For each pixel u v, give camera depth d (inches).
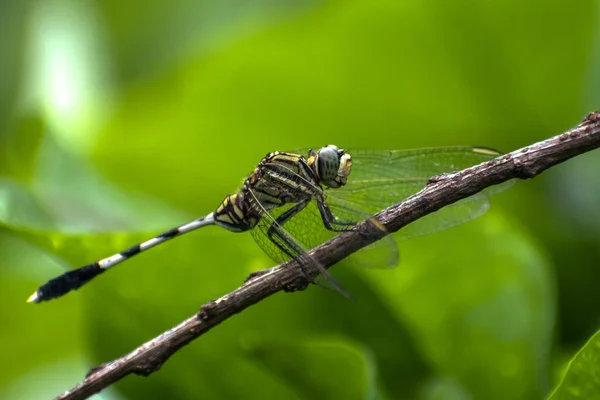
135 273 30.8
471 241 30.8
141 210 32.3
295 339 30.8
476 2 32.0
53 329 32.4
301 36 32.3
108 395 31.1
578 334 31.7
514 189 32.1
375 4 32.1
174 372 30.9
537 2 32.0
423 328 31.0
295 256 29.9
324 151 30.5
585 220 32.0
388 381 31.0
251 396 30.8
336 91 32.6
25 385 32.4
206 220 30.6
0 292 32.3
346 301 31.0
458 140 32.6
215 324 29.7
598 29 32.1
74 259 30.7
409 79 32.4
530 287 30.8
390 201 30.8
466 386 30.9
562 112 32.3
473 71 32.3
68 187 32.5
